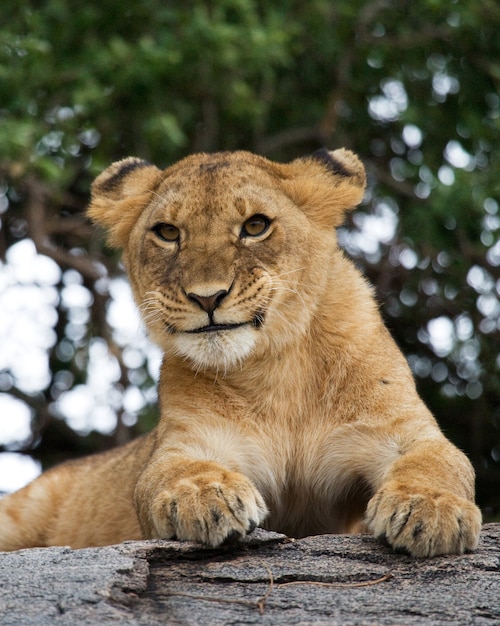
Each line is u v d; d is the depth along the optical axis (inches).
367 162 633.0
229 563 265.9
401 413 336.2
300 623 229.3
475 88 631.8
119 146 619.5
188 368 346.6
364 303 359.3
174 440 335.3
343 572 259.4
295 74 646.5
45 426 657.6
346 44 629.3
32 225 598.2
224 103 601.3
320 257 358.6
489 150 614.2
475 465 618.5
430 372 641.6
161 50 540.4
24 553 266.5
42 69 544.4
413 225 608.7
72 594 235.3
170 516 275.6
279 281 341.4
